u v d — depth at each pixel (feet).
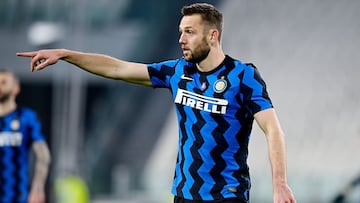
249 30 273.13
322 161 234.58
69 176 205.16
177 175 57.26
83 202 178.09
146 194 257.14
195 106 56.18
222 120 55.42
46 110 267.59
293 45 265.54
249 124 56.29
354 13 266.77
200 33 55.67
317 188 228.63
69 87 230.89
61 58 58.85
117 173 264.52
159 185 260.01
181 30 56.39
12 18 277.03
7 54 264.72
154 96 281.95
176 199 56.90
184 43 56.03
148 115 278.67
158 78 59.11
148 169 264.52
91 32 274.57
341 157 233.76
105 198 250.37
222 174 55.57
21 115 104.27
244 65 55.88
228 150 55.72
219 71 55.98
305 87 254.88
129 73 59.41
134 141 274.36
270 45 267.80
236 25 275.59
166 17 288.51
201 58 56.13
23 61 263.49
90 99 280.92
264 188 230.27
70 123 223.51
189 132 56.44
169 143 269.85
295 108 251.39
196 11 55.88
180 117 57.21
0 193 103.60
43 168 104.58
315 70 257.75
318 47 263.08
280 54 264.93
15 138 103.81
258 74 55.67
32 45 265.13
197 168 55.77
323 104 249.14
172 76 58.08
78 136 237.86
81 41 260.83
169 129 273.33
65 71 241.55
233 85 55.26
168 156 266.36
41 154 104.58
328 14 269.23
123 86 283.38
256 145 238.89
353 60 255.91
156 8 290.97
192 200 55.83
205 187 55.57
